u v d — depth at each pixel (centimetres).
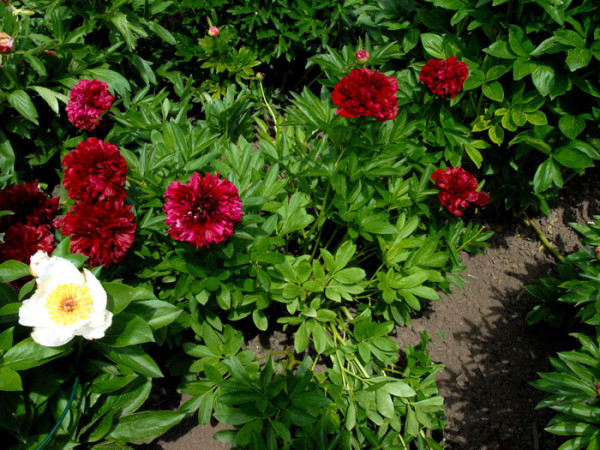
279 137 133
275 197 121
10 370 79
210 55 161
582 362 102
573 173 147
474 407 124
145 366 89
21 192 103
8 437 87
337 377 113
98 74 145
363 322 113
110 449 93
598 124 131
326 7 165
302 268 111
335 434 104
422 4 148
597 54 118
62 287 81
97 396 93
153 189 109
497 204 152
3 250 97
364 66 137
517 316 137
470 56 138
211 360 109
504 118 130
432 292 113
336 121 123
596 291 111
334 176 115
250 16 161
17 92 131
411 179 124
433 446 110
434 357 131
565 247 148
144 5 159
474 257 149
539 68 125
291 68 182
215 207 92
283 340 130
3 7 142
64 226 93
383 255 119
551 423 101
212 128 138
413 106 138
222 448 114
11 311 84
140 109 145
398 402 114
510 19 133
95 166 95
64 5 151
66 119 145
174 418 97
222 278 103
